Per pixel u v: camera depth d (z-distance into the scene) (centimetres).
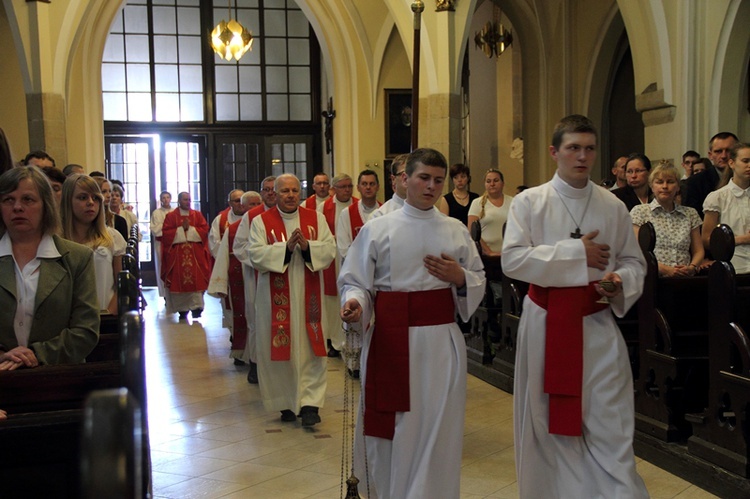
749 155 555
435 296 371
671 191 562
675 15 1016
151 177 1994
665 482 464
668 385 498
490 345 782
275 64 2045
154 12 1973
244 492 473
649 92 1049
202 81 2000
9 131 1549
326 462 528
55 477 251
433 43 1241
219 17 2006
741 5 957
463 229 385
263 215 641
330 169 1948
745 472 429
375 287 378
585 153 367
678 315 508
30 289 351
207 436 597
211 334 1106
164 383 789
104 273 480
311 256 620
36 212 351
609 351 366
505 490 465
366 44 1778
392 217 378
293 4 2048
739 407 432
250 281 745
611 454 360
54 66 1316
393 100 1816
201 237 1264
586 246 360
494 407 660
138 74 1969
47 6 1296
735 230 563
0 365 324
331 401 700
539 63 1611
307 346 620
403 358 366
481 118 1819
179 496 468
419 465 363
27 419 248
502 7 1623
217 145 2020
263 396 628
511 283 723
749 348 429
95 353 407
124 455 132
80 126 1639
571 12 1538
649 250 516
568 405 364
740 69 984
